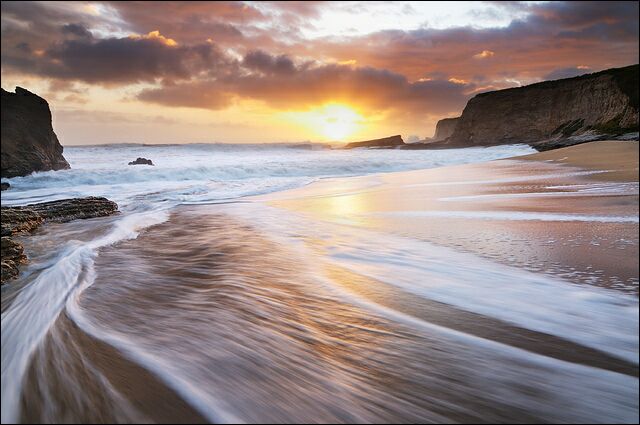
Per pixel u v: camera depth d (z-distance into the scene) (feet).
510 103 278.67
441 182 63.21
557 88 248.32
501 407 9.82
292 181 78.74
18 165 98.53
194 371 10.80
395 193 52.16
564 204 37.06
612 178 53.52
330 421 9.09
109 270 20.90
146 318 14.35
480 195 45.83
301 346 12.49
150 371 10.68
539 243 24.54
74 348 11.85
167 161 146.51
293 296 16.94
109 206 44.73
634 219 30.01
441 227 30.09
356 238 27.73
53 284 17.95
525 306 15.85
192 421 8.77
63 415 8.84
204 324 13.89
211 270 20.86
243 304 15.90
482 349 12.51
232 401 9.59
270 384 10.38
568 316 14.93
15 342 12.12
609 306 15.74
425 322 14.44
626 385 10.78
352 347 12.53
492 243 24.99
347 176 91.25
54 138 119.44
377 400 9.93
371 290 17.74
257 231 31.35
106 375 10.43
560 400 10.17
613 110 179.01
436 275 19.62
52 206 40.83
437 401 10.00
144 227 33.91
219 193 61.67
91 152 267.59
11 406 9.08
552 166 76.59
